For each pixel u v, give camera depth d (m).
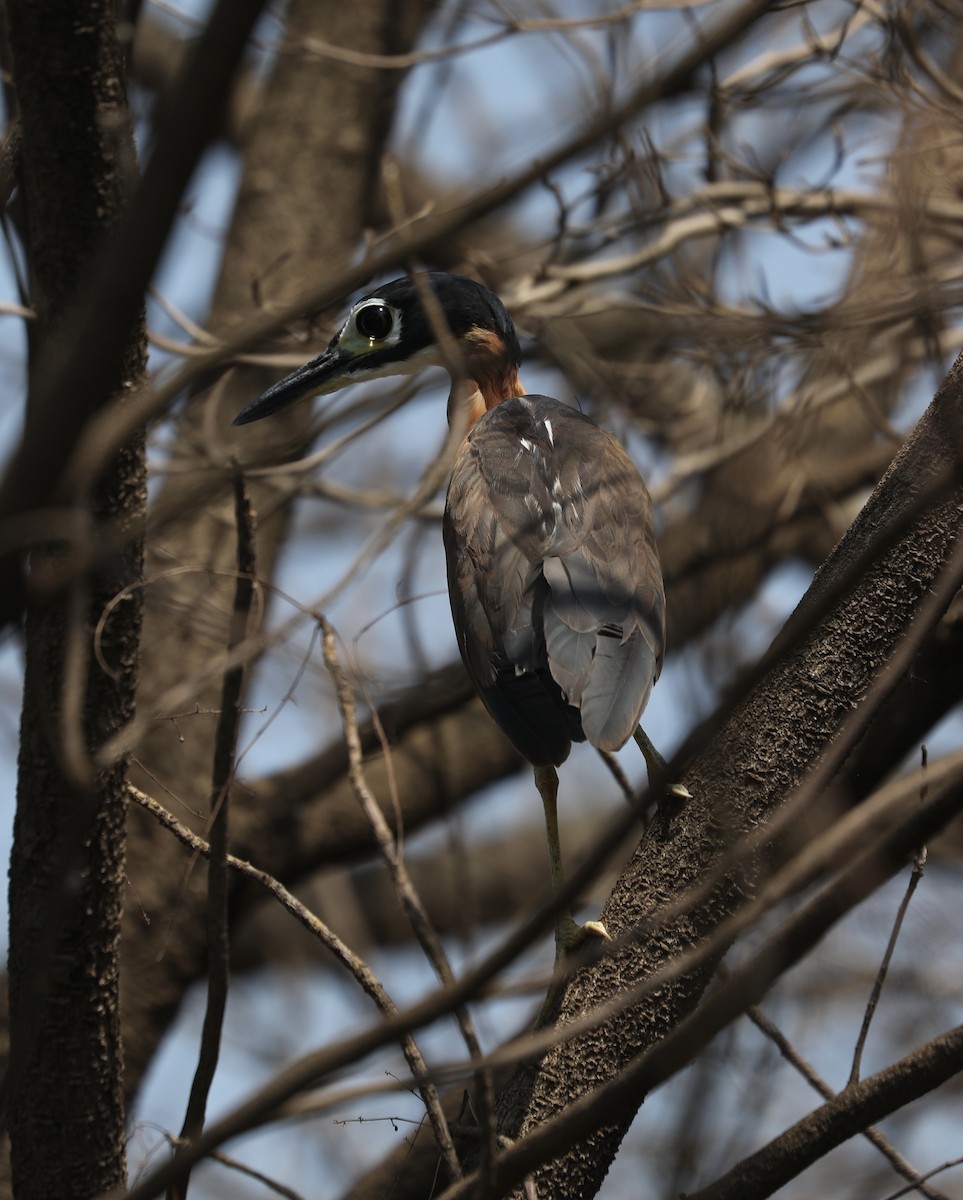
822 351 12.24
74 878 6.92
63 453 4.50
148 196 4.20
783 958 5.15
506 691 8.88
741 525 13.02
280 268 16.48
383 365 12.27
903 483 7.57
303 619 7.08
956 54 13.70
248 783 14.26
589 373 12.10
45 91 6.18
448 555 9.96
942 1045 6.14
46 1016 7.02
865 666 7.38
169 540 13.73
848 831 5.14
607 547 9.20
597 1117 5.39
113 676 6.88
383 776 14.87
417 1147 8.76
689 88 12.62
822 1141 6.26
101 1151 7.25
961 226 12.84
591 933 8.17
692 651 7.43
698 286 13.23
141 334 6.61
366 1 17.66
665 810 7.48
